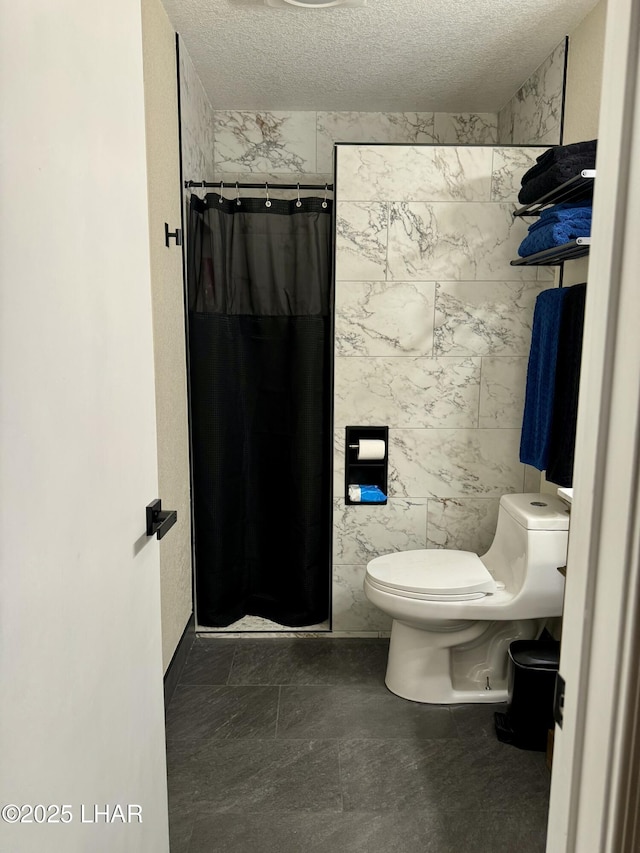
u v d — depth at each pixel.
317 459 2.81
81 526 0.87
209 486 2.79
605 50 0.52
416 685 2.30
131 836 1.09
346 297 2.63
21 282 0.69
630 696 0.50
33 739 0.73
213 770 1.91
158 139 2.13
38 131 0.72
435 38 2.39
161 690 1.29
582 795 0.56
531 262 2.44
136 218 1.11
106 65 0.95
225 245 2.70
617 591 0.50
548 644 2.17
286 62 2.61
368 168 2.57
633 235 0.48
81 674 0.87
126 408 1.06
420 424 2.71
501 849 1.61
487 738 2.09
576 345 2.07
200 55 2.54
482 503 2.77
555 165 1.98
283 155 3.22
